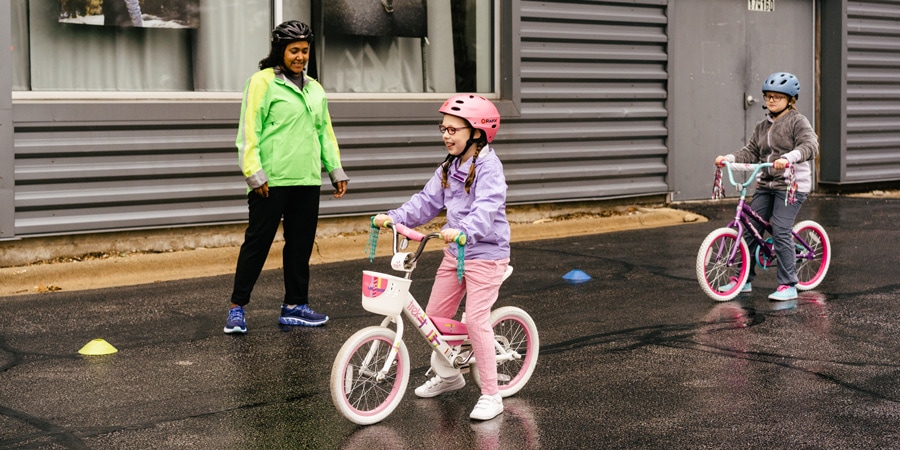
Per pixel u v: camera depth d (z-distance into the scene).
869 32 14.15
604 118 11.73
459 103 4.85
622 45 11.87
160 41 9.21
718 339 6.47
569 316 7.16
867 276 8.51
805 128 7.50
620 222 11.59
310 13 9.96
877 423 4.80
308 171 6.77
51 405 5.18
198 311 7.34
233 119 9.32
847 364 5.85
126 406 5.16
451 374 5.16
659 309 7.36
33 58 8.62
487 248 4.95
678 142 12.88
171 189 9.04
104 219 8.71
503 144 11.00
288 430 4.80
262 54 9.74
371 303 4.79
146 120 8.84
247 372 5.79
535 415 5.00
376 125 10.16
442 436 4.70
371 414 4.88
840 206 12.90
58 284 8.22
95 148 8.62
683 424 4.82
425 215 5.13
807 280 8.14
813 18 14.00
